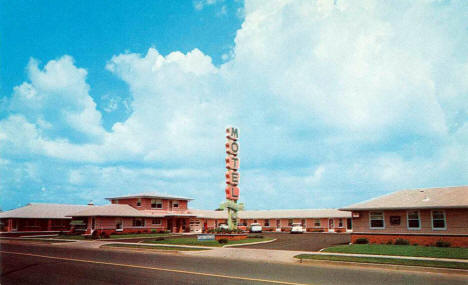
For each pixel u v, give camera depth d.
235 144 39.16
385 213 29.00
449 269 15.00
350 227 60.53
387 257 18.92
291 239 37.75
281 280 12.96
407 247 23.78
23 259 20.47
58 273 14.98
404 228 28.06
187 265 17.52
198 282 12.62
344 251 22.16
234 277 13.68
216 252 24.27
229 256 22.11
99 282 12.84
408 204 28.05
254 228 60.28
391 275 14.16
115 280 13.20
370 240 29.03
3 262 19.03
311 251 23.61
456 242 25.64
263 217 68.31
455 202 26.36
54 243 35.72
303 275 14.16
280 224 67.06
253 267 16.70
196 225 64.00
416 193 30.64
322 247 26.91
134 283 12.59
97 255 23.02
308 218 64.19
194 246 28.53
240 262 18.86
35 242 37.38
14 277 14.11
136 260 19.86
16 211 54.25
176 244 30.50
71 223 50.16
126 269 16.02
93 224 48.12
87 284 12.52
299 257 19.42
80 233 50.97
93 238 41.16
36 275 14.52
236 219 38.56
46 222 55.09
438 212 26.95
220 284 12.23
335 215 61.34
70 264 17.95
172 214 55.91
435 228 26.88
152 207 56.06
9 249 28.25
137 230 51.81
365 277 13.64
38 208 56.28
